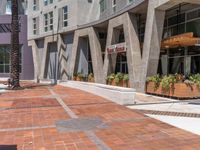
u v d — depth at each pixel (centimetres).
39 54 4225
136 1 2030
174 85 1595
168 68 2334
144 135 767
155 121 953
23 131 833
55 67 3803
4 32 4488
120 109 1225
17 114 1121
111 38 2531
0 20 4484
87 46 3338
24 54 4434
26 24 4444
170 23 2325
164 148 650
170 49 2306
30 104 1410
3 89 2369
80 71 3322
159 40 1862
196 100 1520
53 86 2767
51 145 689
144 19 2481
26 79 4419
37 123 942
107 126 881
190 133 785
